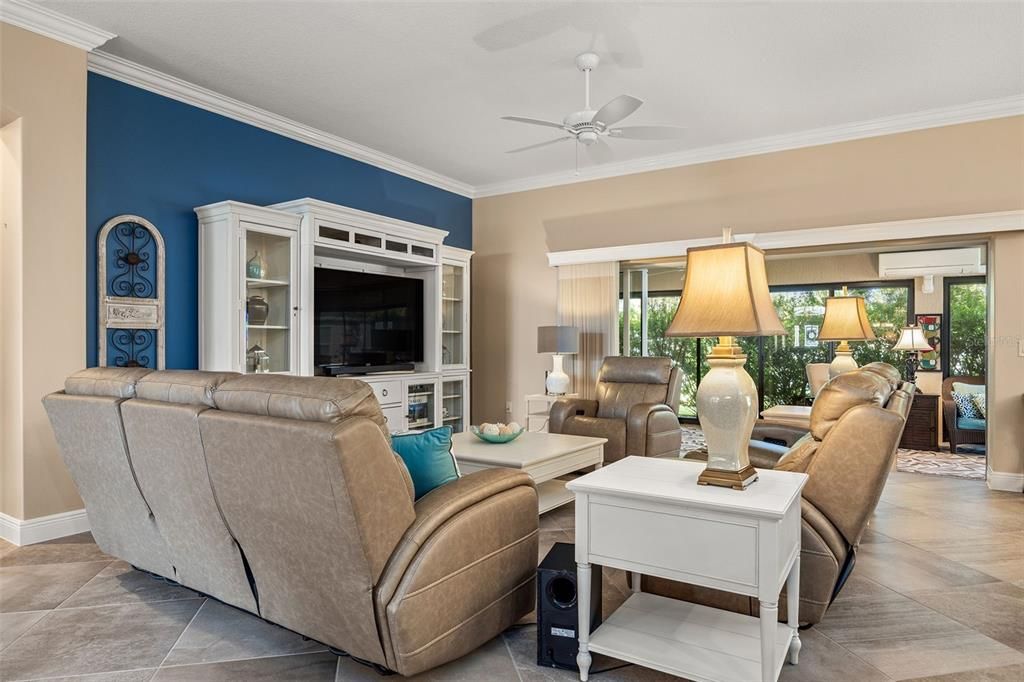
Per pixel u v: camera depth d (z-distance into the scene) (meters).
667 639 2.02
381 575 1.81
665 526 1.85
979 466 5.66
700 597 2.37
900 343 6.77
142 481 2.30
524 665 2.11
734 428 1.93
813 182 5.19
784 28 3.45
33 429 3.28
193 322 4.27
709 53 3.75
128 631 2.34
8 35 3.16
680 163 5.76
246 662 2.12
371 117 4.84
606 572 2.96
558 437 4.13
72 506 3.48
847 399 2.37
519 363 6.76
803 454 2.42
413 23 3.40
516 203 6.79
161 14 3.31
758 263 1.97
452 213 6.81
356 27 3.45
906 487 4.80
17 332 3.26
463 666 2.10
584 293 6.22
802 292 7.83
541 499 3.81
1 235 3.37
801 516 2.25
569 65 3.92
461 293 6.29
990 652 2.20
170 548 2.41
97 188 3.78
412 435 2.31
